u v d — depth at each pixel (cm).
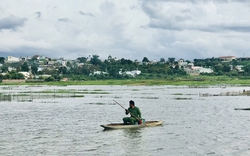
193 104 6756
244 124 3884
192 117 4600
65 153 2562
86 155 2500
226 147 2697
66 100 8188
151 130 3506
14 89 14975
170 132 3381
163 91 12431
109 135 3253
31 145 2830
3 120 4409
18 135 3284
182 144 2823
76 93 11344
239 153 2506
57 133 3388
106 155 2495
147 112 5322
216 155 2462
